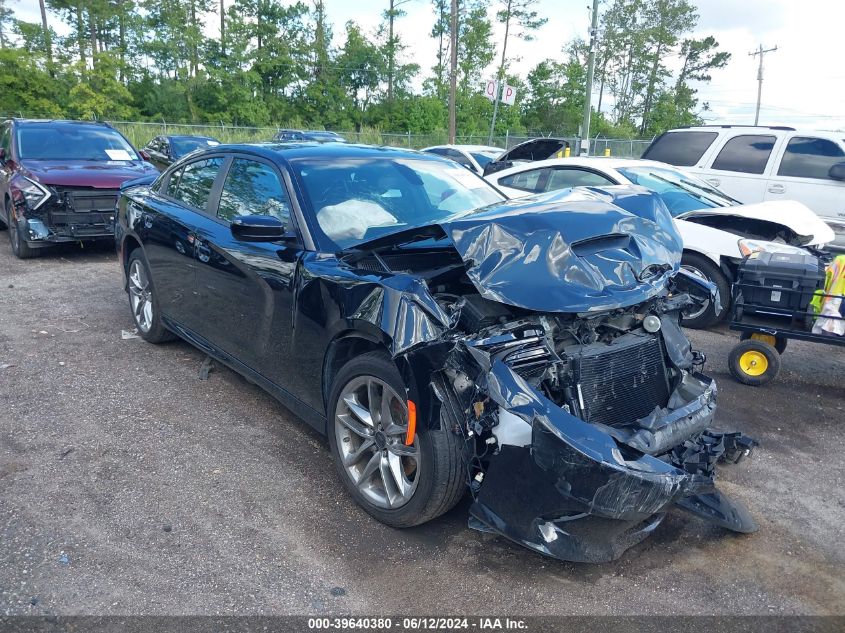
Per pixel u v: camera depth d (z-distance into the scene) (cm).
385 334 288
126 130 2956
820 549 316
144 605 263
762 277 506
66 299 700
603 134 4947
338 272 332
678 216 702
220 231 431
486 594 276
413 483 299
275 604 266
